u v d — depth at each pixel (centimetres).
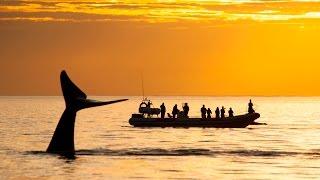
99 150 9494
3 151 9406
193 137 12150
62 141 8944
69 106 8788
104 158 8594
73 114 8838
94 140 11531
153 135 12725
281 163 8194
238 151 9500
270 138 12169
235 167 7844
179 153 9219
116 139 11756
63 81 8656
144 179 7038
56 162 8194
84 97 8712
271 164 8112
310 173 7444
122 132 13725
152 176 7206
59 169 7662
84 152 9206
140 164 8056
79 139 11781
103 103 8562
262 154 9138
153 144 10638
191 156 8862
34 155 8862
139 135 12750
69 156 8756
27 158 8562
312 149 9912
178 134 12938
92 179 7025
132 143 10838
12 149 9706
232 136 12469
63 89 8725
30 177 7144
